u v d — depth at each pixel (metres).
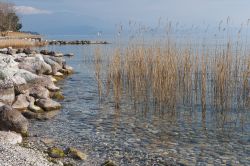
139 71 18.83
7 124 13.10
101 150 11.86
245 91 17.02
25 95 17.98
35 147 11.84
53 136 13.32
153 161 10.94
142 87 18.88
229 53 16.44
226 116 15.93
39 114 16.75
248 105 16.83
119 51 18.75
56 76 28.83
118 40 19.52
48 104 17.67
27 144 12.12
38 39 81.81
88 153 11.54
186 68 17.84
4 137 11.88
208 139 13.12
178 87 18.25
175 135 13.61
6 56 27.33
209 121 15.40
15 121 13.16
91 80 27.56
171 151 11.84
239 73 17.75
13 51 38.66
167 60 16.86
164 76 16.73
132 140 12.98
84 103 19.34
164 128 14.52
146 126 14.83
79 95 21.59
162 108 16.77
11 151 10.09
